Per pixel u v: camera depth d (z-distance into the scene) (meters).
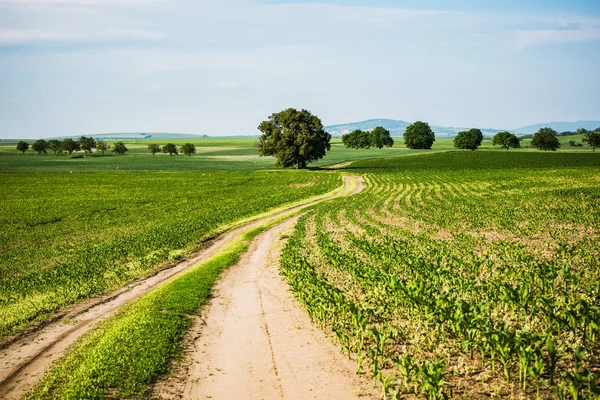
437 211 52.97
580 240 32.00
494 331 12.36
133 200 74.94
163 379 14.30
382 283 20.58
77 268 33.31
